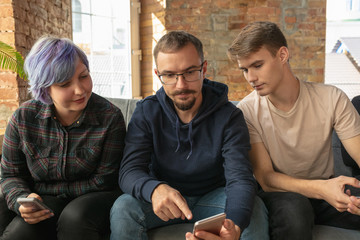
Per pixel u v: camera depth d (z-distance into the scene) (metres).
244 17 3.63
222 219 0.94
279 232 1.19
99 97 1.43
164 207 1.09
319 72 3.71
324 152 1.44
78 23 3.35
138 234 1.17
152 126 1.35
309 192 1.27
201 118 1.32
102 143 1.35
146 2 3.79
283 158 1.44
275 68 1.31
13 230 1.18
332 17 8.76
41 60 1.21
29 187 1.39
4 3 2.03
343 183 1.19
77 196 1.36
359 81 6.10
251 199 1.14
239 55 1.32
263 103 1.45
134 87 3.91
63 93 1.24
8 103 2.12
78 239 1.16
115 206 1.20
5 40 2.05
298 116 1.40
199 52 1.25
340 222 1.32
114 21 3.68
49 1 2.57
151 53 3.79
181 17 3.58
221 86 1.42
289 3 3.63
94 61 3.54
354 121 1.38
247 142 1.32
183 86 1.22
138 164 1.29
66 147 1.33
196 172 1.32
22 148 1.34
